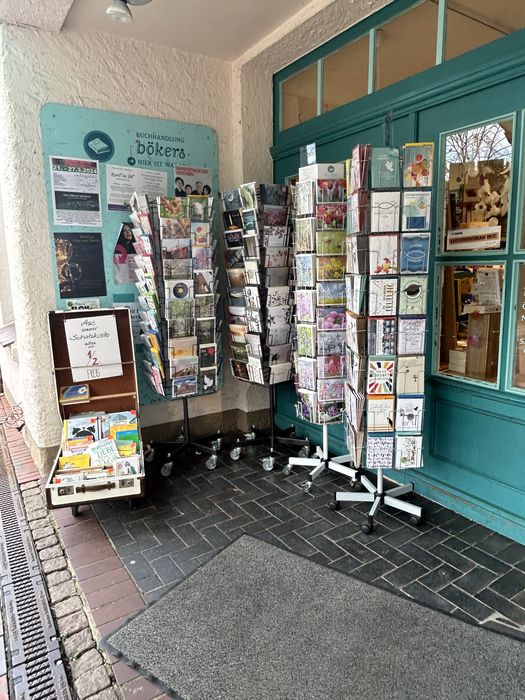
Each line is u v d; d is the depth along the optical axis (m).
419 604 2.00
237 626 1.90
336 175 2.68
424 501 2.85
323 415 2.90
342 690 1.62
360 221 2.31
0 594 2.14
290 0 2.79
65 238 3.13
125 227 3.33
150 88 3.32
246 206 3.13
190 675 1.69
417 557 2.32
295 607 2.00
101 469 2.75
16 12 2.68
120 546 2.48
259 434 3.86
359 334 2.40
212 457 3.37
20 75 2.87
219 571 2.25
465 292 2.58
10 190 2.95
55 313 3.01
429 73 2.54
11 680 1.70
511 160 2.25
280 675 1.68
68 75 3.02
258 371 3.30
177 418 3.76
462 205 2.51
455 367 2.71
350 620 1.92
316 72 3.32
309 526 2.62
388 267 2.32
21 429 4.26
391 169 2.25
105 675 1.71
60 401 3.07
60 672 1.73
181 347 3.18
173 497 2.99
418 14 2.59
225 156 3.71
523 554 2.33
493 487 2.54
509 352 2.37
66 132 3.05
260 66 3.58
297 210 2.87
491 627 1.88
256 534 2.56
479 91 2.33
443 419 2.76
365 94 2.97
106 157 3.20
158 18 2.94
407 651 1.77
